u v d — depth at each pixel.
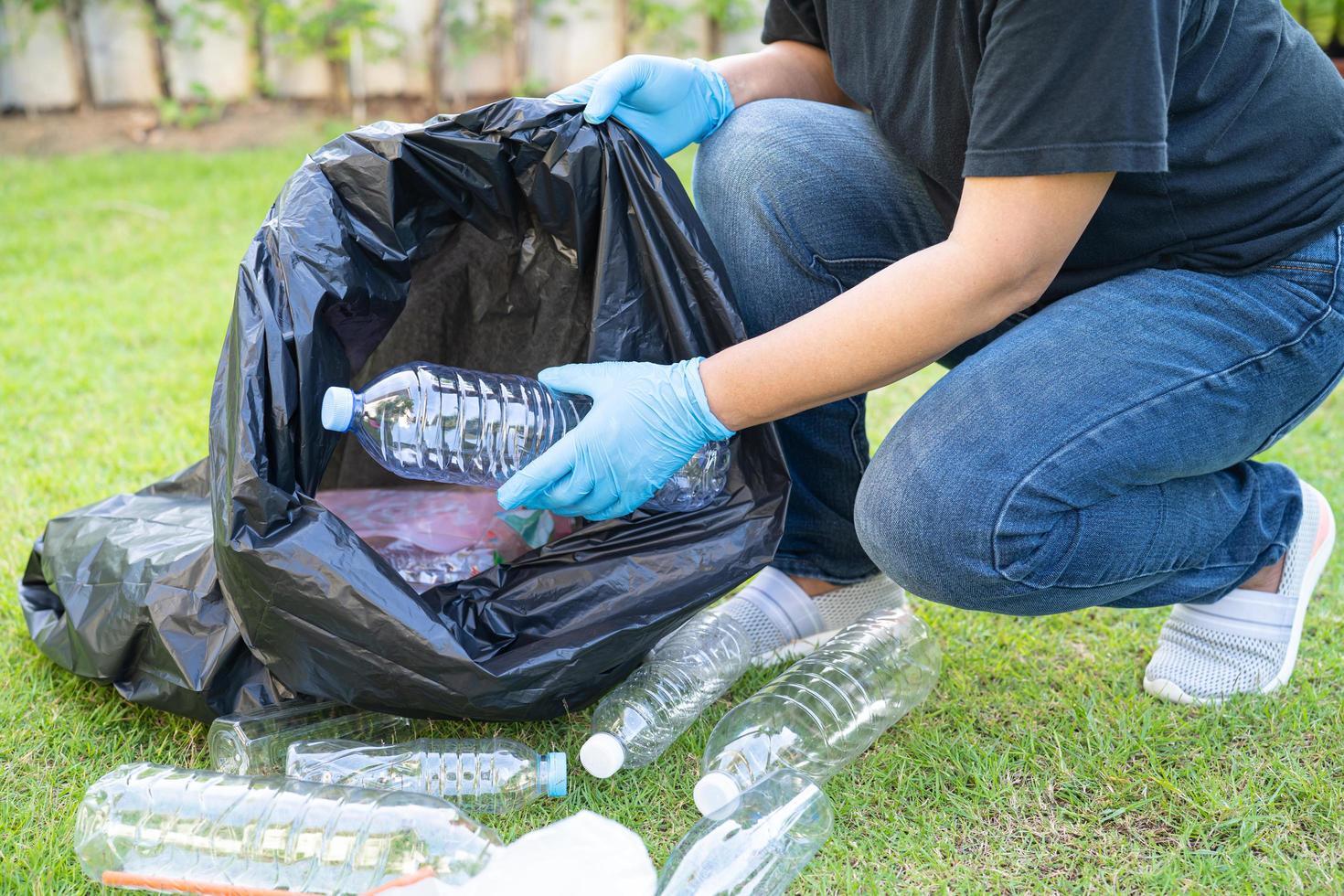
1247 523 1.52
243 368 1.27
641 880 1.10
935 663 1.64
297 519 1.27
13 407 2.54
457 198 1.44
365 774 1.37
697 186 1.68
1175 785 1.40
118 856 1.24
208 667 1.41
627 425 1.33
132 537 1.58
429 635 1.25
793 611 1.70
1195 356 1.33
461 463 1.45
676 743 1.49
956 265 1.21
